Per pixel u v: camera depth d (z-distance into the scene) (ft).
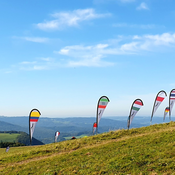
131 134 94.94
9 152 109.40
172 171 46.57
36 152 88.07
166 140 69.31
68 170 60.80
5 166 76.74
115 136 94.22
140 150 63.72
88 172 56.29
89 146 85.71
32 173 64.69
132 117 95.96
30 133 84.17
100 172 54.08
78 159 68.74
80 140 97.96
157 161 52.90
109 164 57.77
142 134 91.86
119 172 52.16
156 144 67.21
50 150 87.92
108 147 76.13
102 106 94.02
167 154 55.57
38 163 73.36
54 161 71.77
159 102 102.42
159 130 93.86
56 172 61.36
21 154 88.63
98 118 94.48
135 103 94.58
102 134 101.45
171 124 101.81
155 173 46.93
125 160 57.62
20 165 74.59
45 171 63.62
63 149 87.25
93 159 65.77
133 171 50.75
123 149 69.10
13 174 66.39
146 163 53.62
